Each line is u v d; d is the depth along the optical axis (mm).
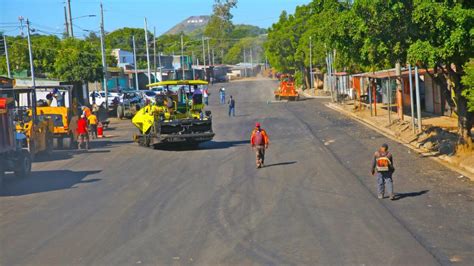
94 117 40688
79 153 32844
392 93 56594
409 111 49031
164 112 32281
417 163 24328
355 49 25219
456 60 22812
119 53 113375
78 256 12906
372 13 23094
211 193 19781
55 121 34531
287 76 105062
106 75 58906
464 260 11836
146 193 20172
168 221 15930
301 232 14383
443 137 29578
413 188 19375
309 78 104875
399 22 22797
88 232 15008
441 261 11812
